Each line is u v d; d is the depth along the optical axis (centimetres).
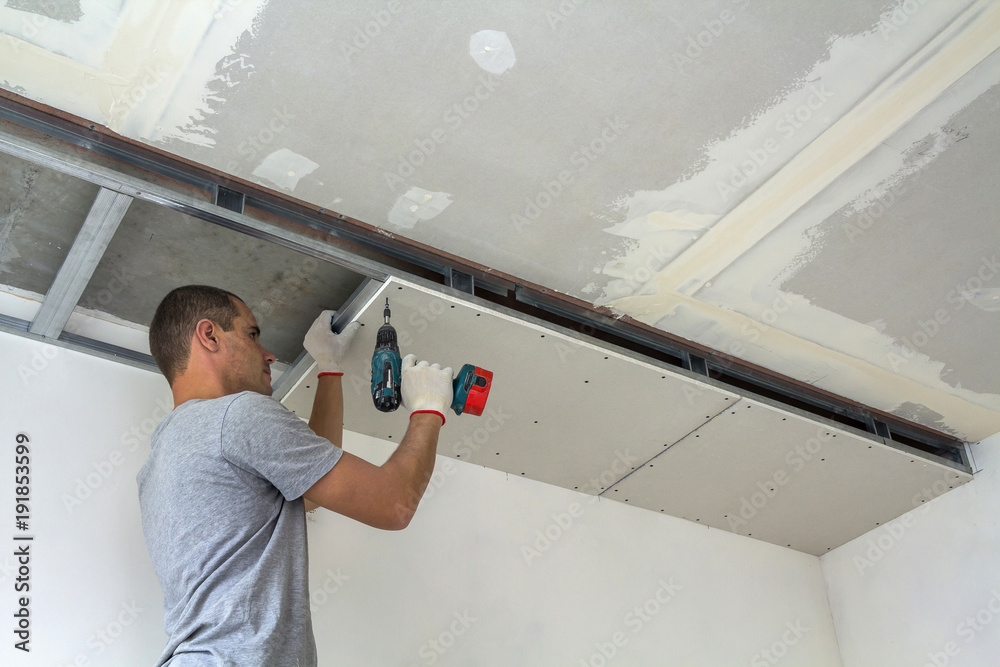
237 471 154
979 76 205
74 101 189
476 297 238
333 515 267
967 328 289
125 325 263
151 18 173
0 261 240
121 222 231
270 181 213
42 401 236
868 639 361
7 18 171
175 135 198
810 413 304
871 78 203
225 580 145
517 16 181
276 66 185
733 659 330
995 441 347
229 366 180
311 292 260
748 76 199
